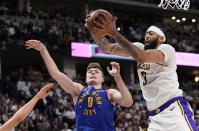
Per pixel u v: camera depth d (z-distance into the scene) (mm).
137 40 24578
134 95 20875
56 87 18453
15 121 3504
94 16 3943
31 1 25359
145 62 4434
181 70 25781
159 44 4824
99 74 5133
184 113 4703
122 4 26375
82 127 4926
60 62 22375
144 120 17781
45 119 15992
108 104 4941
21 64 22969
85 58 22047
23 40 20438
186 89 23625
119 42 4090
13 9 22844
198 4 28641
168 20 29188
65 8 26516
